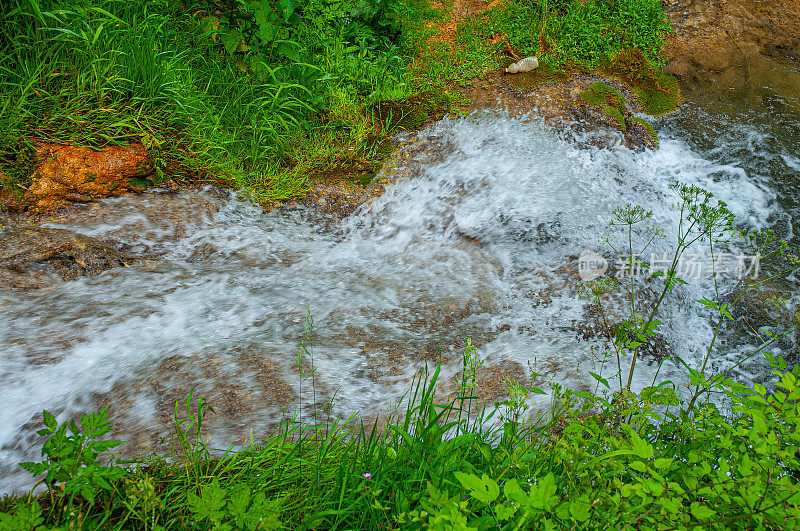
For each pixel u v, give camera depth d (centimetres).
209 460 235
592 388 337
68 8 445
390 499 205
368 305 415
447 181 543
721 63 684
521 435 260
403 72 646
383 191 539
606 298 431
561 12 725
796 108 639
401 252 493
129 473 194
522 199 519
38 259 381
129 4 502
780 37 717
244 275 432
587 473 172
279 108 553
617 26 703
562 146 578
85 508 199
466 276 460
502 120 596
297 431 284
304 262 459
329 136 568
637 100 643
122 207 445
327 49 609
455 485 197
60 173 424
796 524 153
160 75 474
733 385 209
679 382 370
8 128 409
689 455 184
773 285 463
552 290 441
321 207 515
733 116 634
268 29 524
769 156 588
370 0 641
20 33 437
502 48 693
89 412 295
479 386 338
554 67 662
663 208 537
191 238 449
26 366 317
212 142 491
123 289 389
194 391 308
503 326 409
